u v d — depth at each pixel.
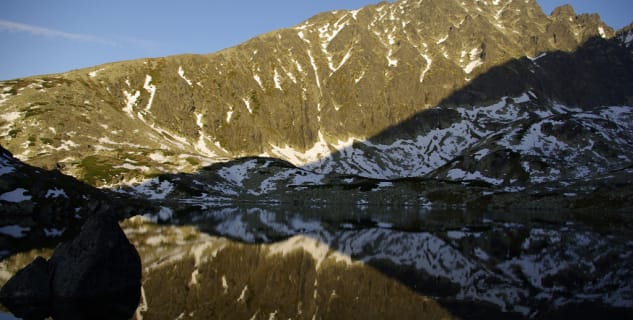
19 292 31.02
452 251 58.84
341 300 35.38
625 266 48.91
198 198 154.88
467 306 33.69
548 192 170.00
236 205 151.12
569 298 35.88
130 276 35.81
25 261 43.25
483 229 87.00
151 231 71.81
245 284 39.12
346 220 104.50
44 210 81.75
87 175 149.00
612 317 30.92
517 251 59.19
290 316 31.17
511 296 36.50
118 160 169.75
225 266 45.81
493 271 46.16
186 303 32.53
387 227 89.19
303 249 58.50
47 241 57.62
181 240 62.50
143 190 151.00
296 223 94.56
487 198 171.38
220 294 35.53
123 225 80.44
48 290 31.73
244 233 73.75
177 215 106.69
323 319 30.78
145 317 28.66
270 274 43.41
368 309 33.00
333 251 57.56
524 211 147.38
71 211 87.31
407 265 48.97
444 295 36.91
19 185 85.50
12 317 27.25
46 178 94.31
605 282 41.34
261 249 57.38
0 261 43.09
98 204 93.38
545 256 55.28
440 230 84.50
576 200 156.25
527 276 43.91
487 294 37.12
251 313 31.39
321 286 39.50
